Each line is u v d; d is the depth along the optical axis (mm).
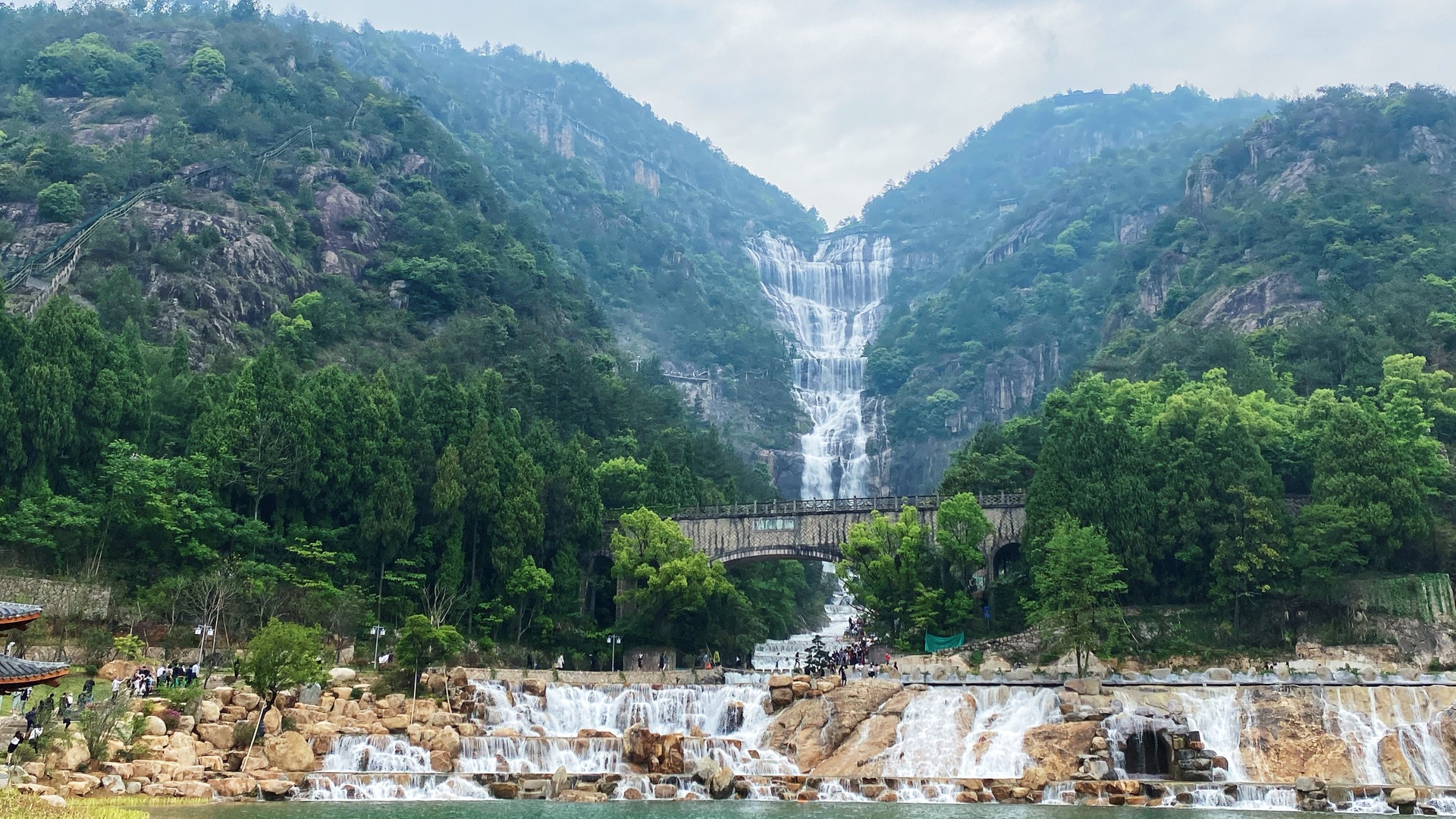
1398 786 73188
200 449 111875
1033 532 111688
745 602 123750
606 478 137375
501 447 124062
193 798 67062
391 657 102812
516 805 70250
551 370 165875
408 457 119438
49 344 108000
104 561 100625
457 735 79750
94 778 64375
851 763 81875
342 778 72562
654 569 116625
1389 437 111812
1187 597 110188
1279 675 90125
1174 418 121812
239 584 99812
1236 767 80250
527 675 96750
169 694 77875
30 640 86500
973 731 83625
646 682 100750
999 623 113062
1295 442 120625
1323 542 106312
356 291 195125
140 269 171875
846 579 117375
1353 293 174625
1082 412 116625
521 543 116625
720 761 81188
